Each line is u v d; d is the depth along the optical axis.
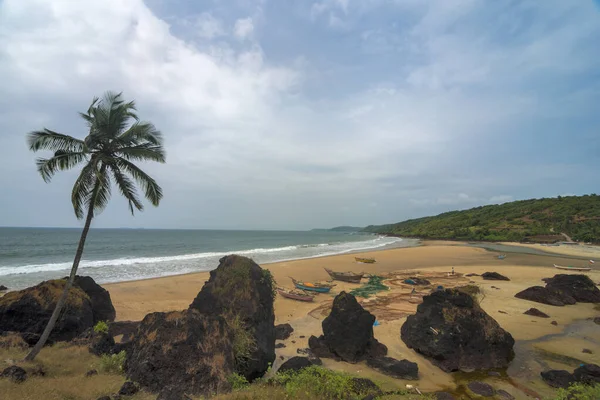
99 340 12.52
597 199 111.56
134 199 12.70
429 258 51.59
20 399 6.95
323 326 14.70
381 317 18.94
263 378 10.54
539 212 113.62
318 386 8.27
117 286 26.95
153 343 9.23
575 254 58.28
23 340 12.59
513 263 45.22
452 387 11.37
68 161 11.37
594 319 18.30
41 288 14.88
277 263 43.19
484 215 133.12
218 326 10.23
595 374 10.80
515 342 15.18
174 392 7.81
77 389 7.98
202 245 82.12
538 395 10.73
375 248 76.00
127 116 12.28
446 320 13.83
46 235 116.75
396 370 12.18
